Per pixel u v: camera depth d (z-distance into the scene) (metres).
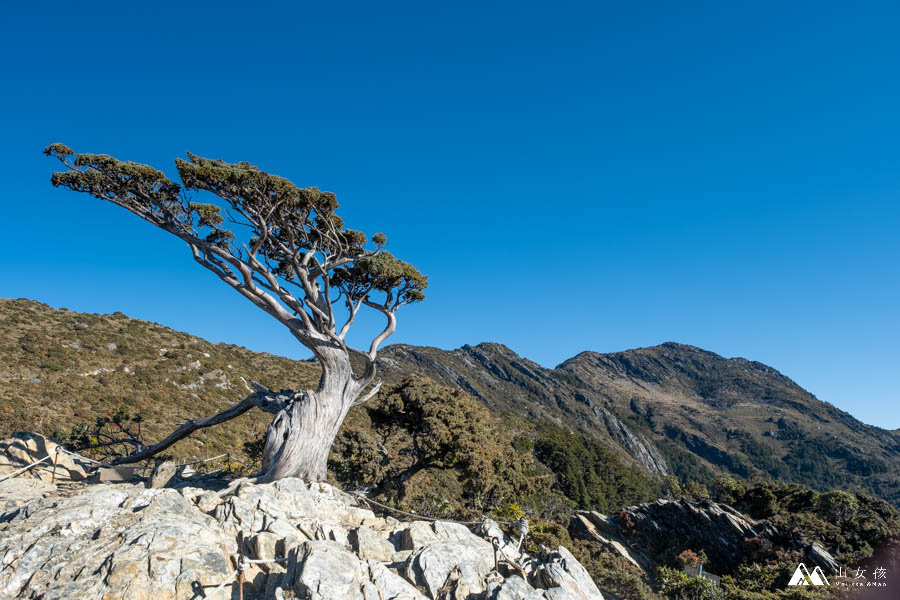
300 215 20.28
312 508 15.57
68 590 10.10
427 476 48.06
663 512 42.03
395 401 33.19
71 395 44.00
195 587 10.66
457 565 13.12
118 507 13.40
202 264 20.58
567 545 25.17
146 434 40.22
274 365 78.75
